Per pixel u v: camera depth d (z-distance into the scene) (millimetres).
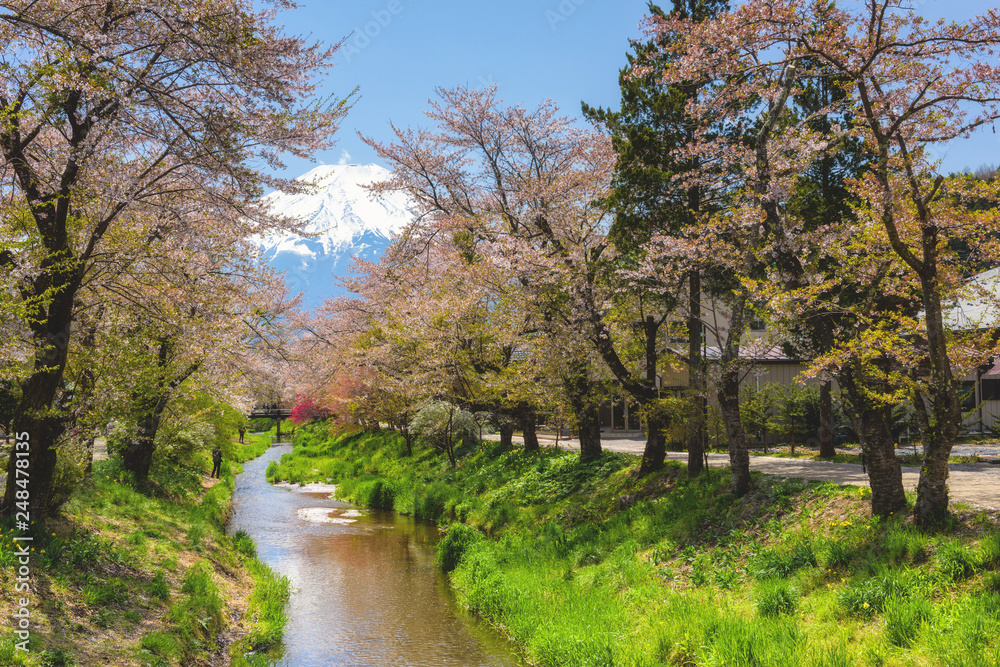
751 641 7570
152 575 10359
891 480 9531
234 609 11352
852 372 9750
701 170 14062
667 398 15555
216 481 29641
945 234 8594
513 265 17109
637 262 15539
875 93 9586
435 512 22172
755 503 12219
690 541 12086
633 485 16344
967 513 8656
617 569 11930
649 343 16531
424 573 15172
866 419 9711
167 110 9797
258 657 9461
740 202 12555
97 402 11438
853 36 8859
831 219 15711
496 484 21953
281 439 73375
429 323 22844
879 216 8656
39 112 8984
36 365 9766
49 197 9922
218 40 9719
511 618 11125
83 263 10297
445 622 11664
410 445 34125
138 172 11312
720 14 9609
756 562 10062
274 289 18125
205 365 16406
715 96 11789
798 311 9734
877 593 7625
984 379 25906
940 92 8727
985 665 5836
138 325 13055
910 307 10336
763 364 27875
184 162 10477
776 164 11352
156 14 9297
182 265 12555
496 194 20828
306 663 9641
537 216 18578
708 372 14125
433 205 22812
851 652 6867
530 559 14000
